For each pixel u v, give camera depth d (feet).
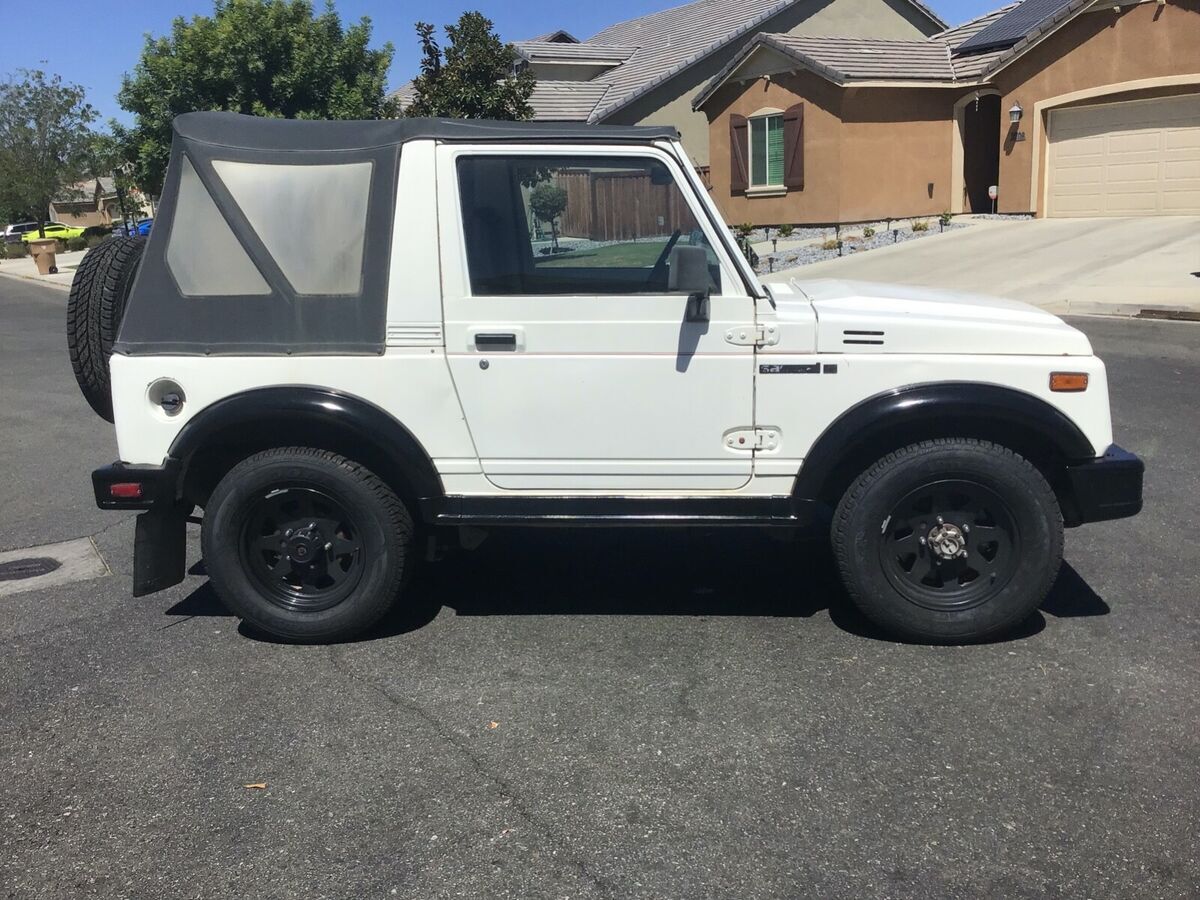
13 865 9.78
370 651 14.32
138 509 13.94
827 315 13.42
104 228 162.81
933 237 60.90
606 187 13.42
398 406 13.67
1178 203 59.21
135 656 14.34
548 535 18.83
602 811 10.43
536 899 9.17
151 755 11.69
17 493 23.15
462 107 51.67
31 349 48.44
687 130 86.94
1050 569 13.53
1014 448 13.88
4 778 11.28
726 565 17.22
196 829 10.30
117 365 13.75
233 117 13.89
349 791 10.89
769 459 13.67
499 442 13.79
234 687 13.32
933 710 12.22
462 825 10.26
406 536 14.26
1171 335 34.60
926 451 13.34
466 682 13.29
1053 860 9.50
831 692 12.73
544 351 13.50
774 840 9.89
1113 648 13.71
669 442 13.69
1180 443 22.98
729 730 11.89
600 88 90.74
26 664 14.14
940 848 9.71
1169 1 56.75
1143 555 16.99
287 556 14.29
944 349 13.34
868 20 93.04
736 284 13.32
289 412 13.51
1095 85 60.70
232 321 13.62
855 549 13.65
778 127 70.54
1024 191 65.36
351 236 13.52
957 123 69.00
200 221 13.62
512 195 13.42
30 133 185.06
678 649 14.08
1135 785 10.60
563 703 12.64
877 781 10.80
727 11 98.32
